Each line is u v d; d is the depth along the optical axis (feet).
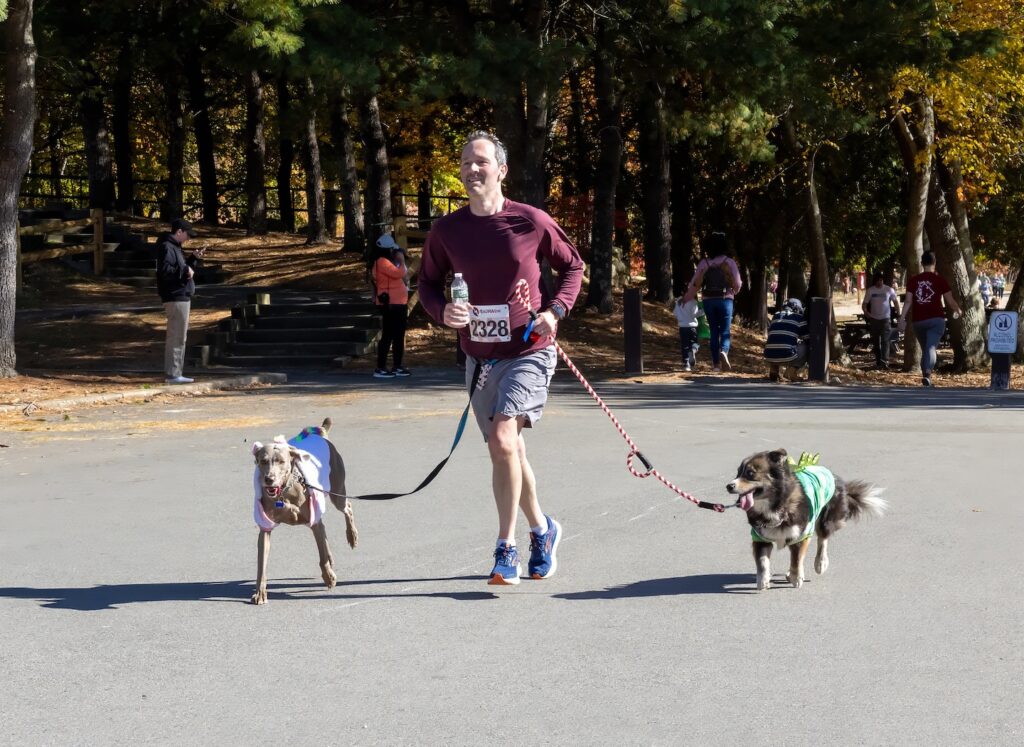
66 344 67.92
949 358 104.32
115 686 16.31
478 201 20.84
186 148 168.66
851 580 21.30
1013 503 27.53
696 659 17.03
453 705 15.38
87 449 37.40
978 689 15.66
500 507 21.20
